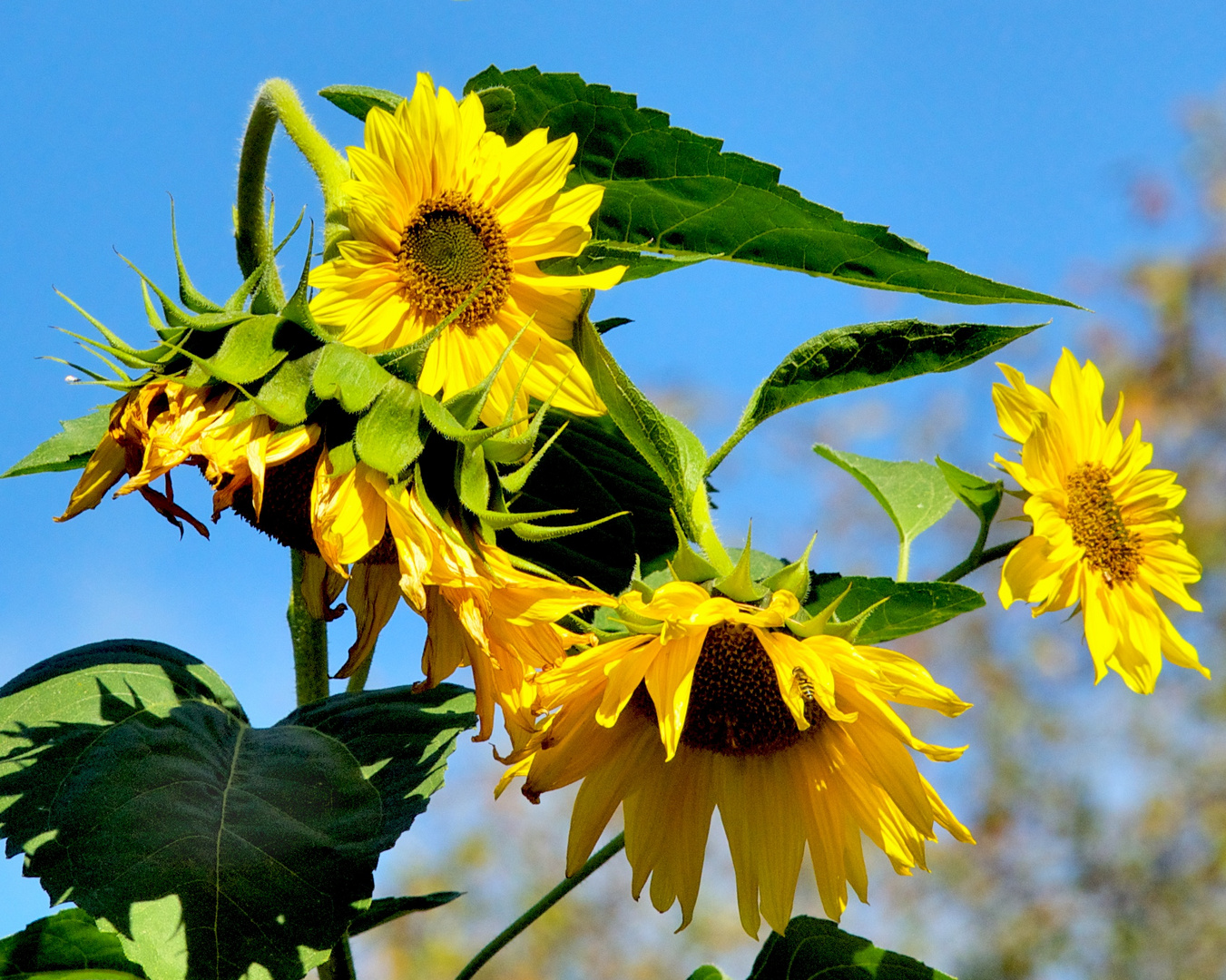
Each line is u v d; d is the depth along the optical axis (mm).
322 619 1666
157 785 1580
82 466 1672
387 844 1583
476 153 1606
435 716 1669
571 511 1568
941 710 1595
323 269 1587
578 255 1622
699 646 1608
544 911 1668
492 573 1565
